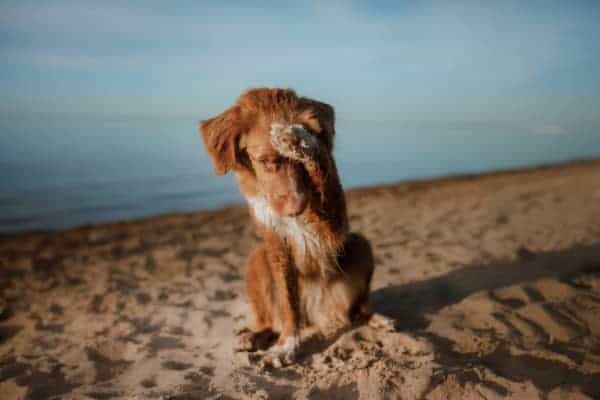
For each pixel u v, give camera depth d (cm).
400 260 172
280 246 98
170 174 518
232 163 86
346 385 82
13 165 542
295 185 83
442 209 289
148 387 88
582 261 145
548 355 86
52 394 90
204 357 101
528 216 239
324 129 86
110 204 375
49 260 213
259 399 79
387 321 105
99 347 109
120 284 169
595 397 72
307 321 108
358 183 511
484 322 104
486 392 75
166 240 246
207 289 153
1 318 140
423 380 79
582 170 499
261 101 87
